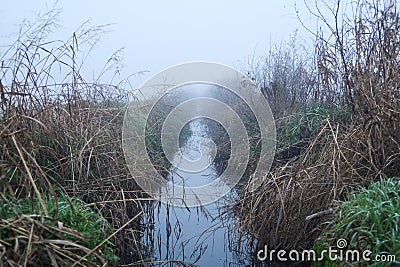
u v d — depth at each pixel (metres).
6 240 1.88
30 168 2.48
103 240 2.32
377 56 3.20
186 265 3.22
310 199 3.00
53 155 3.00
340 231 2.41
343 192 2.94
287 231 3.10
